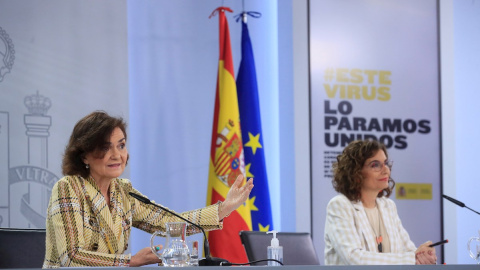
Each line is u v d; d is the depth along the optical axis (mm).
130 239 6535
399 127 7348
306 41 7148
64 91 6320
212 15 6621
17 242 3537
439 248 7336
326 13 7223
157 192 6750
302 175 7035
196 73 7000
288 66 7164
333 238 4535
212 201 6133
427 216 7324
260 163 6387
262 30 7285
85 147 3219
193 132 6938
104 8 6508
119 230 3270
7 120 6109
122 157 3299
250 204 6301
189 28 7008
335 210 4629
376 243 4633
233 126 6211
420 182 7340
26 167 6145
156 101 6824
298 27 7137
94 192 3236
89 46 6426
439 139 7449
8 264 3479
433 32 7512
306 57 7148
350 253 4383
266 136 7215
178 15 6977
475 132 7562
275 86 7289
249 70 6520
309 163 7070
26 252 3537
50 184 6219
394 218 4859
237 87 6535
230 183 6121
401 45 7422
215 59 7078
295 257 4410
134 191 3488
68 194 3131
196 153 6934
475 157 7551
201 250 6477
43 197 6184
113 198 3350
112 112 6461
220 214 3430
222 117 6227
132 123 6723
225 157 6156
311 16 7172
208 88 7035
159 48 6875
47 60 6281
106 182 3342
